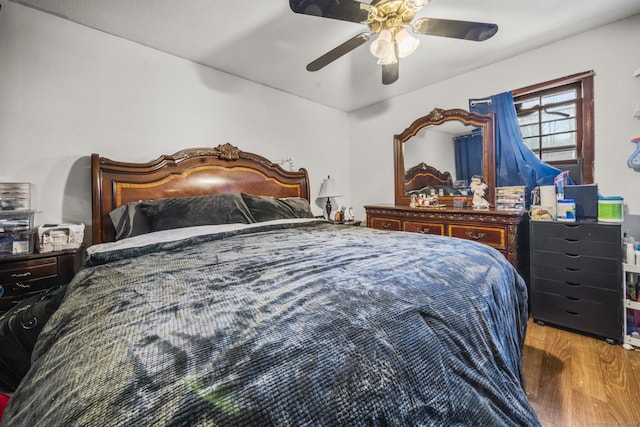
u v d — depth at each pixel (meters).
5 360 1.11
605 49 2.04
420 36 2.13
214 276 0.95
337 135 3.81
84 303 0.80
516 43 2.26
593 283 1.85
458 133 2.83
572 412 1.24
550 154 2.33
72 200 1.94
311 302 0.70
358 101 3.53
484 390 0.69
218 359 0.48
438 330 0.70
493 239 2.23
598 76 2.07
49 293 1.37
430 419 0.56
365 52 2.33
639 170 1.94
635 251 1.75
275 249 1.35
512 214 2.12
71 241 1.71
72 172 1.94
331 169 3.74
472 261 1.12
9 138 1.74
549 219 2.08
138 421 0.38
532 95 2.41
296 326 0.59
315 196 3.56
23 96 1.78
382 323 0.64
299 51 2.31
